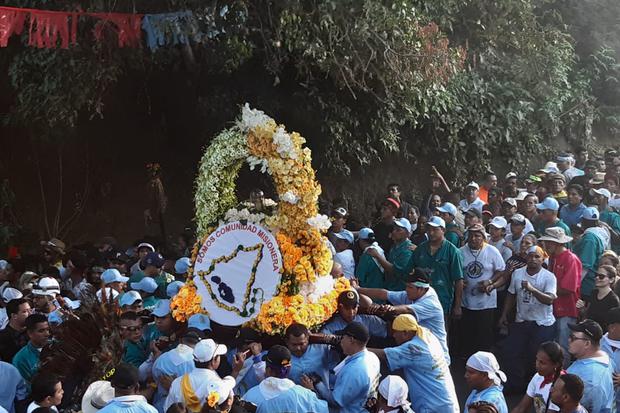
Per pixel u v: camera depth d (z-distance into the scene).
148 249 14.59
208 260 10.34
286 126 20.14
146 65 18.95
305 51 16.89
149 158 21.42
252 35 17.78
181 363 8.97
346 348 8.87
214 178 10.42
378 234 14.96
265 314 9.92
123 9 15.27
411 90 18.72
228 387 8.07
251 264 10.20
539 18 26.39
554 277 12.73
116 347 8.86
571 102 26.34
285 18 16.50
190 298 10.31
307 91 19.78
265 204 10.52
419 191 21.91
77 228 21.06
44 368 8.77
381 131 20.42
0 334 10.73
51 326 10.38
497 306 14.18
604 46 27.88
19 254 19.08
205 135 20.77
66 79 16.17
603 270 12.23
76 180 21.28
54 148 21.06
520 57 24.20
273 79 19.94
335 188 20.53
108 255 14.95
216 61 18.00
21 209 20.77
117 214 21.22
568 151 25.97
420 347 9.22
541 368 8.64
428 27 17.80
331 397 8.84
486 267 13.51
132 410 7.61
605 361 8.94
